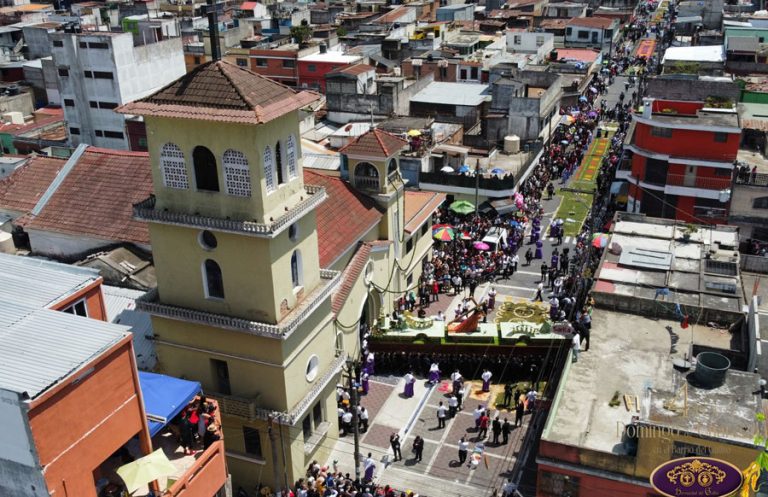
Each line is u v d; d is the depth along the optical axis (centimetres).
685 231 4966
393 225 4856
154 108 3133
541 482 3131
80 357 2316
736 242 4847
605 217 6519
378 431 4059
